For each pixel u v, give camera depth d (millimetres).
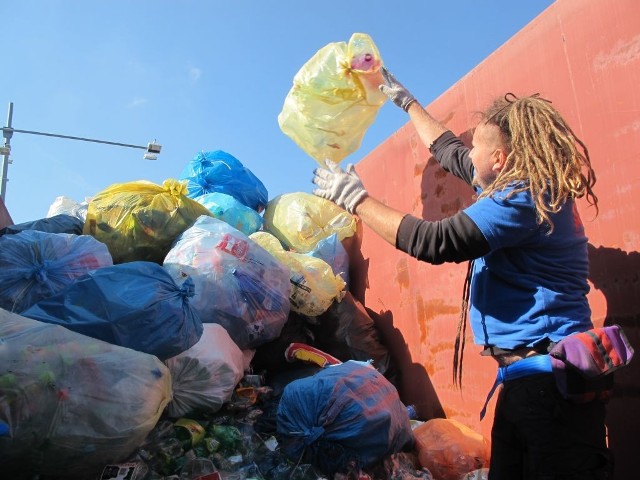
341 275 4047
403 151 3703
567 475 1346
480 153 1691
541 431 1375
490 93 2775
